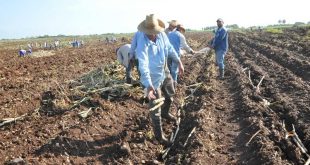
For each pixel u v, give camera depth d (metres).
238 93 5.98
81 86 6.17
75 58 13.01
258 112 4.67
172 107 5.25
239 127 4.39
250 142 3.85
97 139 4.05
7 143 3.90
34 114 4.95
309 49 11.75
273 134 3.97
